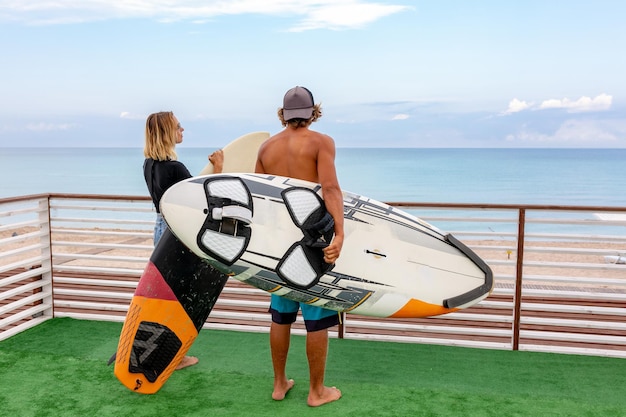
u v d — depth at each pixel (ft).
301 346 13.82
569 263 13.03
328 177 9.66
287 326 10.61
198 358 12.99
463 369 12.43
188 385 11.45
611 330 15.20
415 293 10.85
